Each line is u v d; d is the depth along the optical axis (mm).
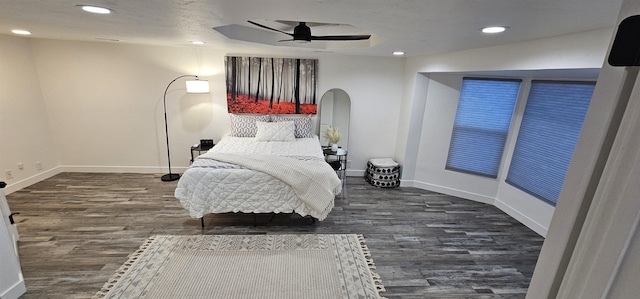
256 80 4391
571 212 533
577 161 524
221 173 2904
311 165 3135
